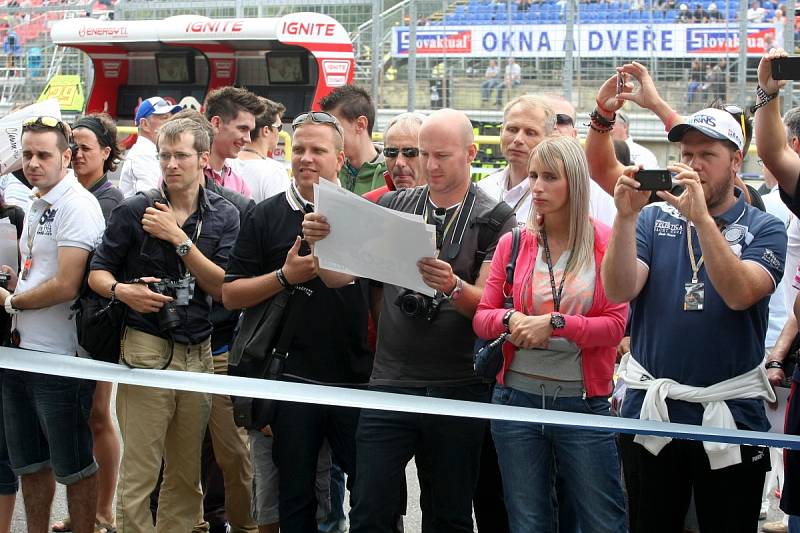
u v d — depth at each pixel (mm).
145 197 4578
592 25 14477
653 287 3738
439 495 4027
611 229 3920
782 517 5809
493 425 3855
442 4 15430
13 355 4520
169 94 17609
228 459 4926
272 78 16734
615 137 7367
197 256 4484
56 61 18391
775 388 4238
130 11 18297
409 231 3699
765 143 3857
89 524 4707
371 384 4129
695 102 14055
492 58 15117
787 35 13477
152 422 4410
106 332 4449
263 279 4230
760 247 3611
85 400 4660
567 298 3785
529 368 3828
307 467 4203
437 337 4023
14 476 4898
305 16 16016
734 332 3607
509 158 4859
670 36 14125
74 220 4625
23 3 19375
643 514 3752
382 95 15992
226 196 5070
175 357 4527
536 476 3762
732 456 3562
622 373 4227
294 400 3846
